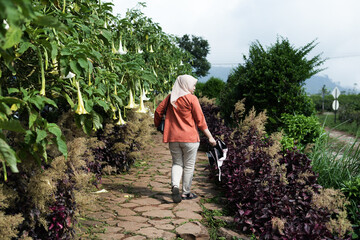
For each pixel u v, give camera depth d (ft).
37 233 8.36
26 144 6.42
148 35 22.62
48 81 8.75
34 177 7.60
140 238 10.25
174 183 13.66
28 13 3.45
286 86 24.14
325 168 15.08
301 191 11.43
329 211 10.10
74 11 11.52
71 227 9.12
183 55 31.94
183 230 10.85
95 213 12.17
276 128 23.85
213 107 32.63
